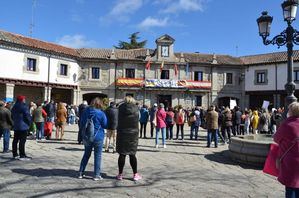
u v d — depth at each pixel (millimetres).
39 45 31766
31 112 15531
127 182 7484
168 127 17469
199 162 10570
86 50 37062
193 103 37438
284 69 35094
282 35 10570
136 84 36219
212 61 37750
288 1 10266
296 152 4496
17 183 7047
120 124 7582
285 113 10164
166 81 36562
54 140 15156
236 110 18500
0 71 28297
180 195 6566
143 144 14742
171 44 37219
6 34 29844
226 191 7023
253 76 37594
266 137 12938
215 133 14461
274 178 8523
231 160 11078
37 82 31125
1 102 11008
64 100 35969
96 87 36062
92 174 8164
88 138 7398
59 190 6609
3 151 11203
